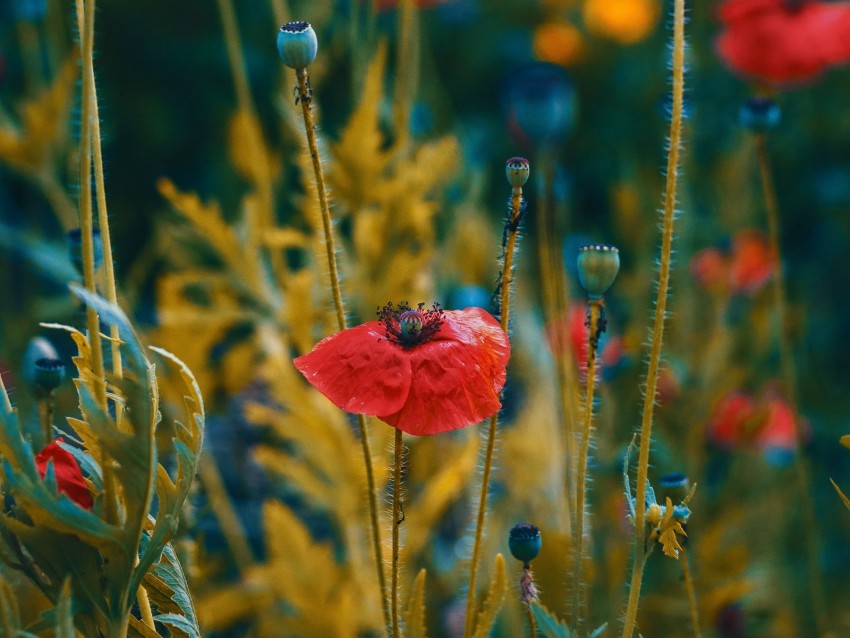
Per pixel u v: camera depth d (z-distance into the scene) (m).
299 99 0.82
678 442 1.41
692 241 1.67
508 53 2.81
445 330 0.80
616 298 1.73
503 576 0.85
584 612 0.91
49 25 1.53
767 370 1.71
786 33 1.55
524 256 1.75
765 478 1.54
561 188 1.13
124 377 0.76
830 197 2.63
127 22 2.52
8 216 2.23
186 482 0.79
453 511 1.35
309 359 0.80
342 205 1.22
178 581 0.82
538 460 1.28
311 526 1.60
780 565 1.52
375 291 1.24
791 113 2.67
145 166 2.53
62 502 0.77
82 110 0.78
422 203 1.26
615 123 2.73
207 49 2.50
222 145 2.40
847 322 2.48
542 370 1.36
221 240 1.28
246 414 1.31
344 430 1.22
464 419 0.79
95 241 0.84
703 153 2.50
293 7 1.53
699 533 1.34
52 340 1.75
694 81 2.58
